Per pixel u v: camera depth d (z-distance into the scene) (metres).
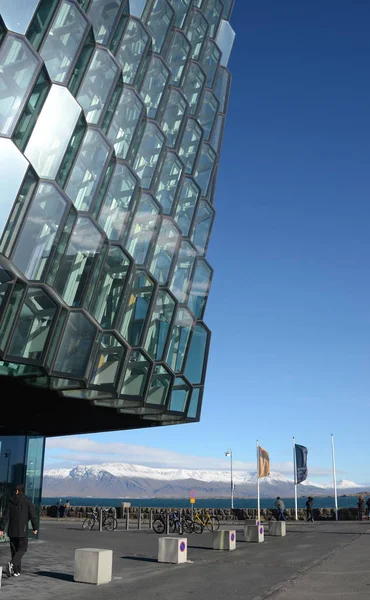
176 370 24.36
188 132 27.70
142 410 23.86
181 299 25.08
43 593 10.97
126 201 21.02
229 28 33.62
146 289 22.23
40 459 25.00
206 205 28.67
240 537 25.52
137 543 22.50
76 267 17.72
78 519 43.00
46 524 36.66
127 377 21.08
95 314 19.28
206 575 13.65
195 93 28.69
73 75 18.28
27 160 15.38
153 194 23.44
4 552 18.42
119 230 20.55
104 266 19.73
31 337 16.14
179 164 25.84
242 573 13.98
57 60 17.06
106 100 19.48
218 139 31.03
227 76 32.88
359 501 40.53
